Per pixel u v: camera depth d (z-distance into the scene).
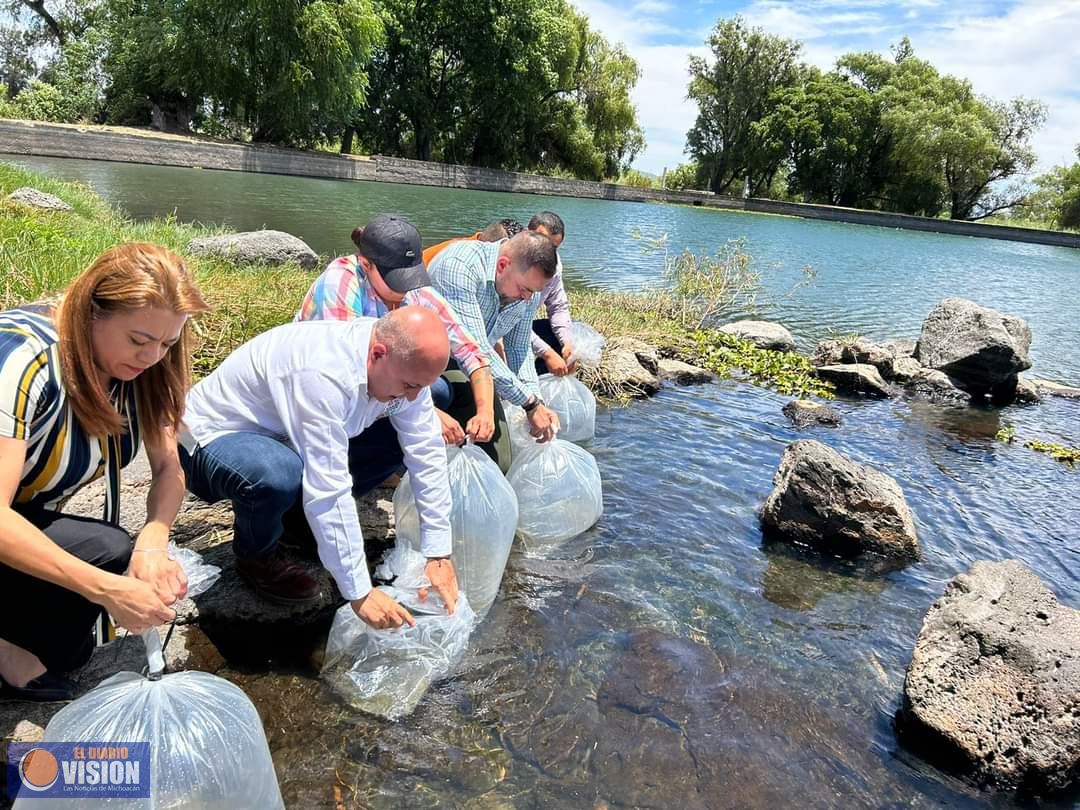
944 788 2.41
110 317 1.79
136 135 21.86
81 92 25.06
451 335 3.37
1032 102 44.69
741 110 46.59
